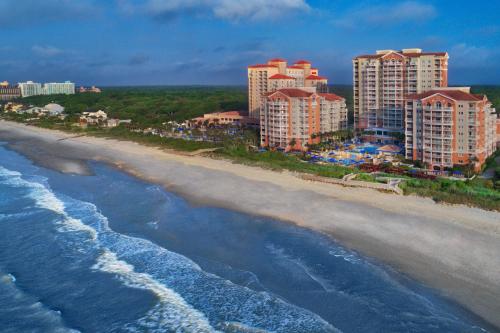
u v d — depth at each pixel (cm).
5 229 8600
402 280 6269
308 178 11569
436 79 17038
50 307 5903
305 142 16625
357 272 6562
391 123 18138
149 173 13162
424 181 10738
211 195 10594
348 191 10338
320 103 17312
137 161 15038
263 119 17500
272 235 8075
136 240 7969
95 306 5909
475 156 12625
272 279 6494
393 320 5419
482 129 12794
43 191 11425
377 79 18262
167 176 12656
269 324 5409
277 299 5916
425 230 7819
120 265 7012
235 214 9244
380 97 18350
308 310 5678
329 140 17700
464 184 10394
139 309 5806
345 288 6162
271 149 16775
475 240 7281
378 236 7738
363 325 5353
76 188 11719
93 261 7162
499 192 9881
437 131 13000
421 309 5594
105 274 6725
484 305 5566
